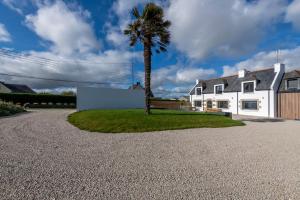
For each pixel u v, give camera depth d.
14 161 4.79
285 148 6.68
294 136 9.10
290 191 3.45
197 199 3.13
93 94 24.70
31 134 8.38
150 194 3.26
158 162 4.98
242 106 27.59
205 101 34.62
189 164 4.87
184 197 3.18
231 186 3.63
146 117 13.38
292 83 22.61
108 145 6.77
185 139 8.05
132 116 13.72
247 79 27.06
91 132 9.33
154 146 6.75
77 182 3.67
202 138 8.30
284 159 5.39
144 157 5.40
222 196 3.24
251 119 19.48
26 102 34.91
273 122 16.50
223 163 4.99
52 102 37.03
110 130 9.79
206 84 36.03
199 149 6.41
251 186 3.64
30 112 21.75
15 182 3.59
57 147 6.30
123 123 11.25
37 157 5.16
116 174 4.11
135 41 15.70
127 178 3.91
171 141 7.62
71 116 16.27
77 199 3.04
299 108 21.25
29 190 3.29
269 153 6.01
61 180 3.74
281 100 23.19
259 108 25.14
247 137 8.67
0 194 3.14
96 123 11.33
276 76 24.03
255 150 6.37
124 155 5.56
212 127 11.65
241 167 4.70
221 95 31.19
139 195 3.22
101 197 3.12
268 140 8.07
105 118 12.87
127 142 7.32
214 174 4.21
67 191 3.29
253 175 4.19
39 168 4.35
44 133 8.69
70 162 4.83
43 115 17.55
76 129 10.02
